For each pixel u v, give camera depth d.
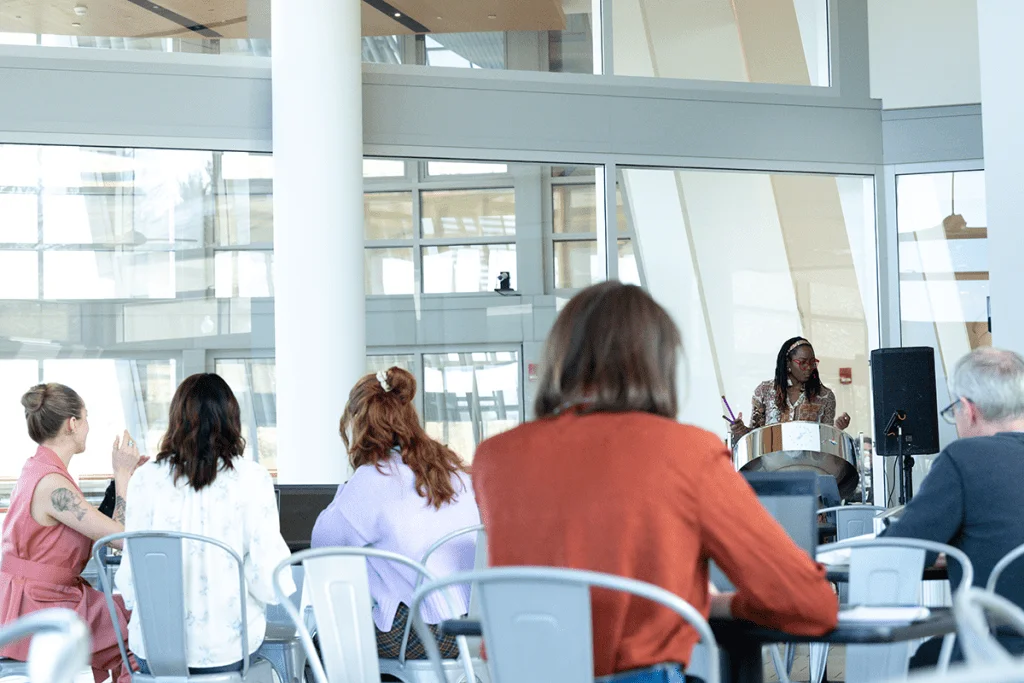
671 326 2.03
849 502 5.42
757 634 1.98
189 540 3.26
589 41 6.85
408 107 6.56
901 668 2.56
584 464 1.93
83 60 6.12
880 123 7.34
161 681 3.21
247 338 6.29
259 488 3.34
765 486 2.31
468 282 6.63
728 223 7.02
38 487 3.86
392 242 6.56
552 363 2.05
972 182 7.32
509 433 2.06
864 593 2.71
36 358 6.07
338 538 3.35
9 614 3.82
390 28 6.58
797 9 7.25
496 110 6.68
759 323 7.00
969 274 7.34
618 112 6.85
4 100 6.03
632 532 1.88
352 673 2.68
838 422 6.71
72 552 3.90
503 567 1.86
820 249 7.19
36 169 6.11
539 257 6.72
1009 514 2.62
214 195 6.29
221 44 6.27
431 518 3.35
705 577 1.95
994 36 4.72
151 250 6.22
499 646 1.89
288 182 5.86
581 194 6.80
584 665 1.82
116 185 6.19
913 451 5.98
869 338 7.24
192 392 3.33
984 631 1.32
